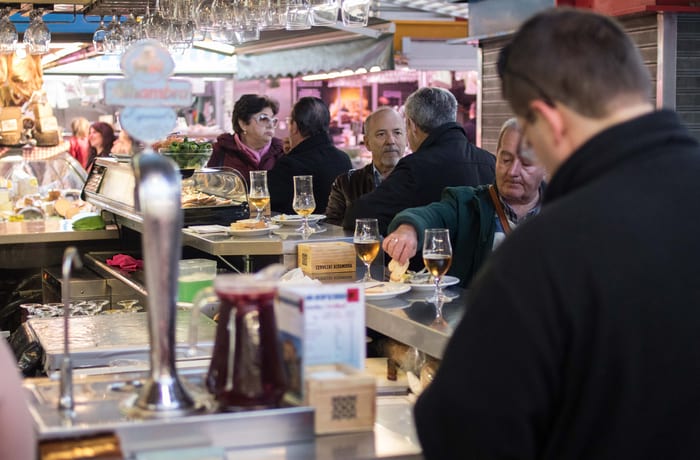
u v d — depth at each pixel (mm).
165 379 2121
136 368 3082
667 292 1743
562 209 1791
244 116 7434
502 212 4020
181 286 3936
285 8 5016
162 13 5426
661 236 1754
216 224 4961
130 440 1996
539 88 1845
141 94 2143
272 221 5066
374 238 3684
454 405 1784
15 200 7527
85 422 2090
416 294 3475
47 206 7312
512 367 1745
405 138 5930
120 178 5688
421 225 3785
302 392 2152
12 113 8508
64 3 6070
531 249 1772
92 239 6160
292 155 6629
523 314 1743
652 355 1752
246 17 5035
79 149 10039
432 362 2893
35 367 3289
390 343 3342
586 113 1828
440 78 9602
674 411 1785
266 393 2131
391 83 9961
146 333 3453
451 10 8766
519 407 1750
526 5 6109
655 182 1791
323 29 7668
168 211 2055
